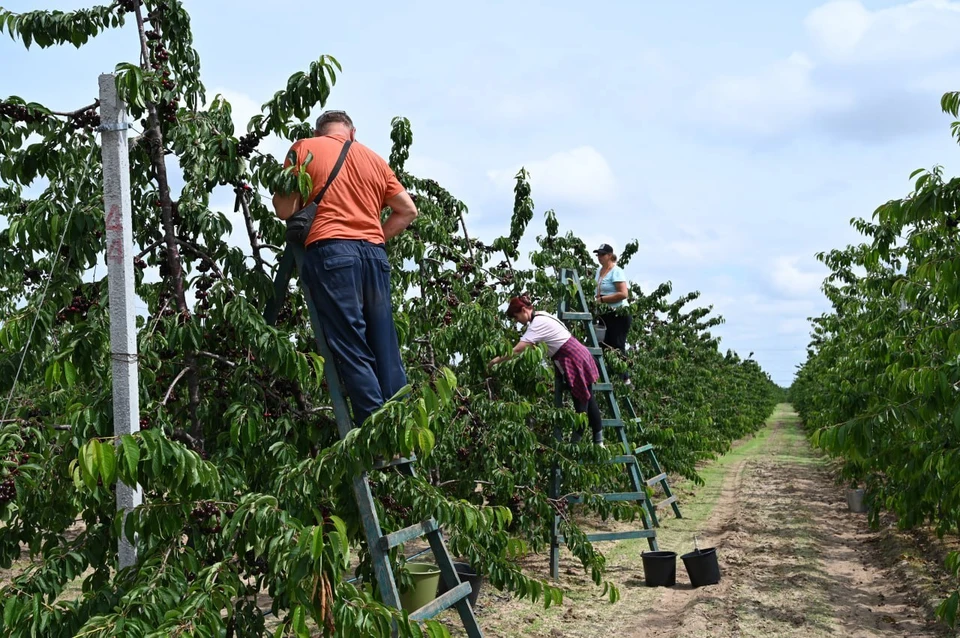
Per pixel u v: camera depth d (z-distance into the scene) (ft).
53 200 13.24
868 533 33.09
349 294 13.17
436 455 21.35
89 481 9.32
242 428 13.08
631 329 47.32
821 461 66.03
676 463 43.29
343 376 13.14
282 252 15.01
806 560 27.63
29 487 12.84
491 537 17.80
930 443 19.99
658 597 23.35
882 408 15.83
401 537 12.41
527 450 24.00
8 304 19.35
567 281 29.99
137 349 12.90
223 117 14.89
